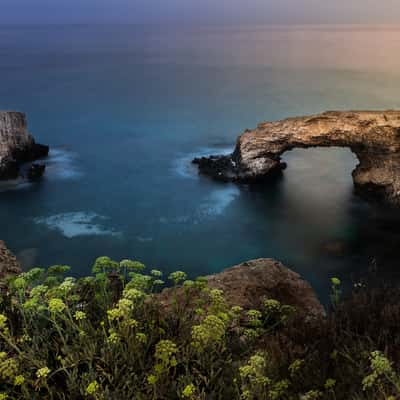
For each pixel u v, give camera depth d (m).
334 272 31.05
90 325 5.40
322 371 5.07
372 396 4.41
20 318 5.89
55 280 6.22
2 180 45.00
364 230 36.03
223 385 4.65
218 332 4.68
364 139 37.47
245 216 39.41
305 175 47.34
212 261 33.41
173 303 6.70
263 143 42.41
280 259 33.19
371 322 6.31
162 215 39.59
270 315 7.13
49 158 52.94
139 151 57.09
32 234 36.16
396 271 30.62
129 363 4.92
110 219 38.81
